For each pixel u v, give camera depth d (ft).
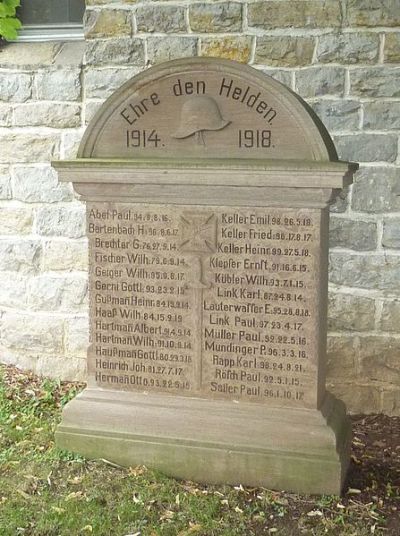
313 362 10.37
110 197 10.75
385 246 13.39
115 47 13.99
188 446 10.68
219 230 10.48
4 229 14.96
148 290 10.89
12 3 15.19
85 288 14.71
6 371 15.08
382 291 13.51
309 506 10.09
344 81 13.25
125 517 9.73
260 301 10.46
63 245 14.71
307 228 10.13
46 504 10.05
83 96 14.29
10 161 14.71
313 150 10.00
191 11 13.64
